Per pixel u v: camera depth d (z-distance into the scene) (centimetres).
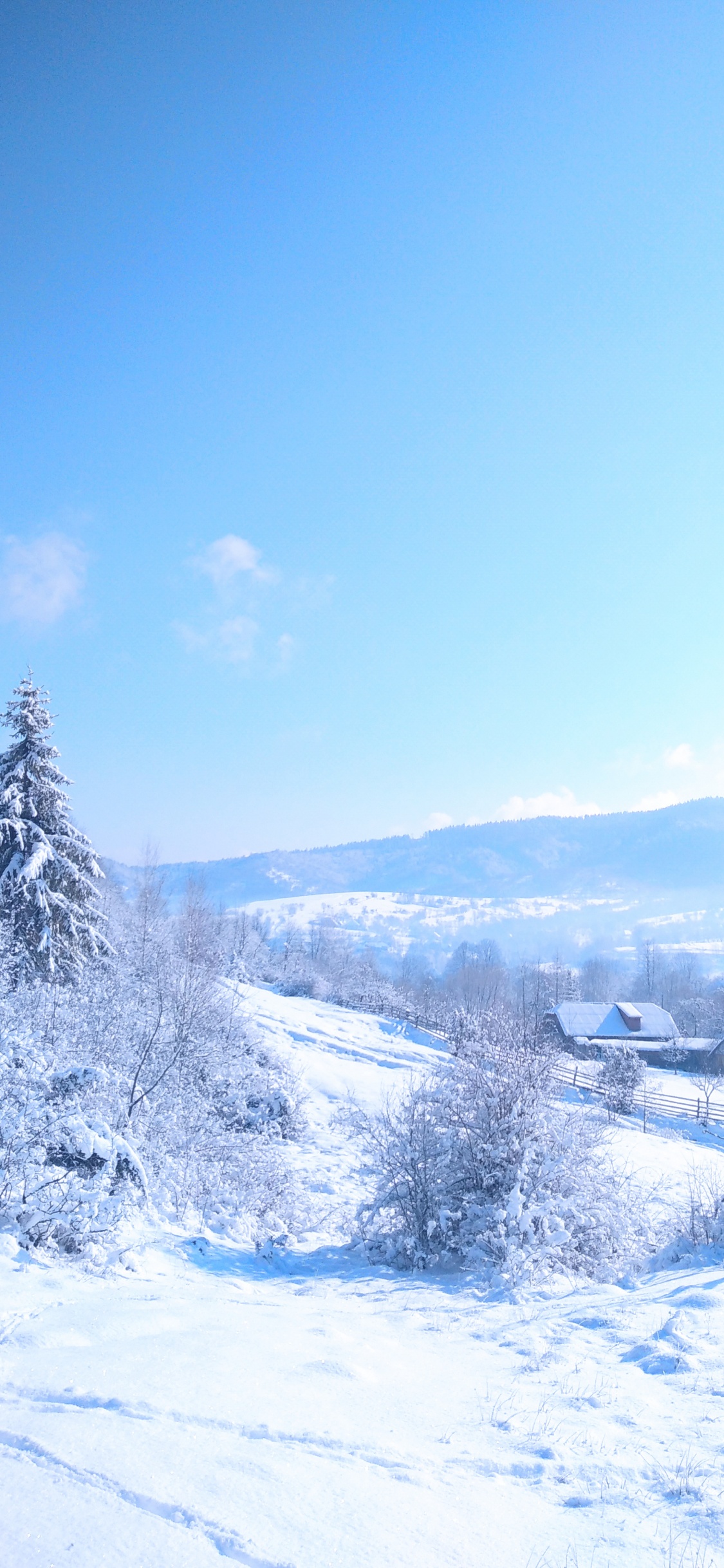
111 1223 965
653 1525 363
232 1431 430
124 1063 1656
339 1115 1783
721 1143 3325
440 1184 1304
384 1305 936
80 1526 322
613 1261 1179
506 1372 608
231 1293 870
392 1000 6931
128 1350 557
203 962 2491
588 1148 1309
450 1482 394
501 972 12212
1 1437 401
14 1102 997
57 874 2434
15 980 1773
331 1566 305
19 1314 629
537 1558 330
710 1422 490
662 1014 7650
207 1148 1606
